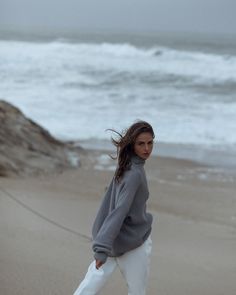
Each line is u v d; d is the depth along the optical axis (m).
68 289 4.52
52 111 21.27
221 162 14.20
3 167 10.49
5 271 4.81
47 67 36.09
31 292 4.39
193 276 5.30
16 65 36.72
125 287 4.69
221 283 5.16
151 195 10.17
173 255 6.08
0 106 12.66
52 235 6.23
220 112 22.12
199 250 6.43
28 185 9.66
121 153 3.28
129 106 22.84
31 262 5.11
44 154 12.03
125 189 3.20
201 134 18.16
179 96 26.05
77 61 40.12
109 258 3.36
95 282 3.31
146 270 3.35
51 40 72.94
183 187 11.05
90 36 95.44
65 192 9.43
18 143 11.80
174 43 70.31
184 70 36.31
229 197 10.33
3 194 8.41
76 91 26.67
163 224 7.81
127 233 3.27
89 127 18.66
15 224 6.55
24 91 26.00
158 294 4.68
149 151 3.28
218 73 34.97
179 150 15.72
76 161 12.38
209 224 8.10
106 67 37.03
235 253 6.39
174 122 19.83
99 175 11.51
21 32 106.25
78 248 5.79
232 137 17.86
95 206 8.33
